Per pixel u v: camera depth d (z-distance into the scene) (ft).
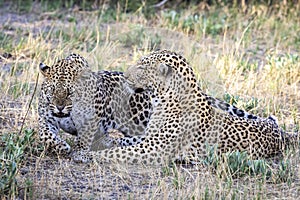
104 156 38.17
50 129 38.24
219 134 39.88
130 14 78.69
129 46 66.59
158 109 39.32
